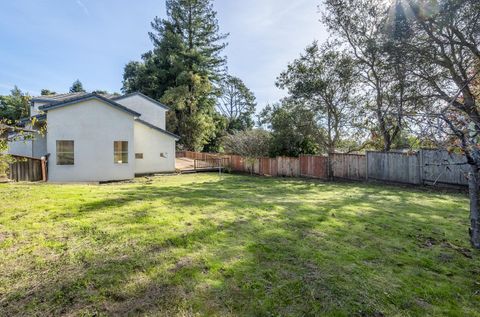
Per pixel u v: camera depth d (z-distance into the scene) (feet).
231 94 134.41
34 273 8.55
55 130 40.32
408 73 29.12
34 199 17.85
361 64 42.14
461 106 14.58
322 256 11.07
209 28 96.68
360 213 19.02
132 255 10.13
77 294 7.58
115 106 43.75
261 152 58.49
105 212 15.58
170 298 7.63
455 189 31.27
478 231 12.48
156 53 99.50
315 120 48.57
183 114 91.86
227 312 7.18
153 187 30.37
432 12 26.13
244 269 9.58
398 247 12.52
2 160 25.34
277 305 7.61
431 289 8.84
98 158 43.01
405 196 27.55
